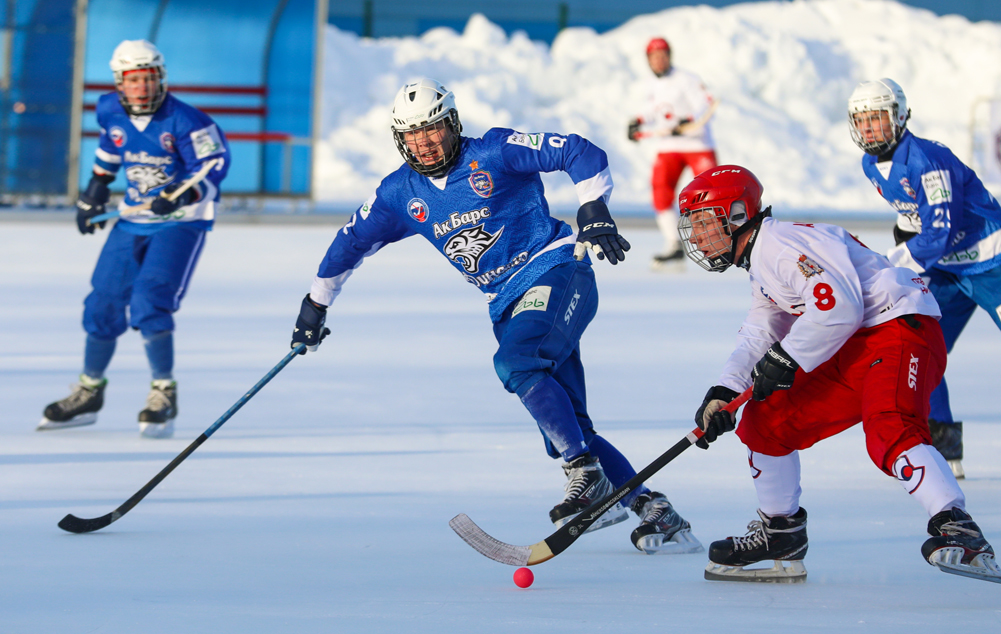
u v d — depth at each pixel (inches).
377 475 681.6
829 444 783.7
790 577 493.4
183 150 838.5
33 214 2269.9
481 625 416.5
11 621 417.4
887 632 413.1
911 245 713.6
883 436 461.4
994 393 944.9
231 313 1302.9
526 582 476.1
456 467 702.5
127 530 561.6
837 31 4173.2
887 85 703.7
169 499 623.5
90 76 2421.3
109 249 834.2
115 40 2431.1
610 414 856.9
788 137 3582.7
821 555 535.8
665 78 1792.6
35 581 472.7
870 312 477.4
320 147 3329.2
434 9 4192.9
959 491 450.6
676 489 657.6
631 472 568.1
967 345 1181.7
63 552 519.5
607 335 1214.3
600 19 4256.9
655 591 474.9
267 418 841.5
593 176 556.7
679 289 1596.9
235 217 2405.3
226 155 851.4
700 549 549.0
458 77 3646.7
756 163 3486.7
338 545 539.8
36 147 2295.8
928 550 439.8
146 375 1007.0
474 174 565.9
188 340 1135.6
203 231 847.7
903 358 469.4
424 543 546.3
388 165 3344.0
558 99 3715.6
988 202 717.3
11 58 2263.8
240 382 959.0
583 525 483.2
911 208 722.2
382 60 3656.5
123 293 824.9
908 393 465.7
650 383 975.6
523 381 551.5
